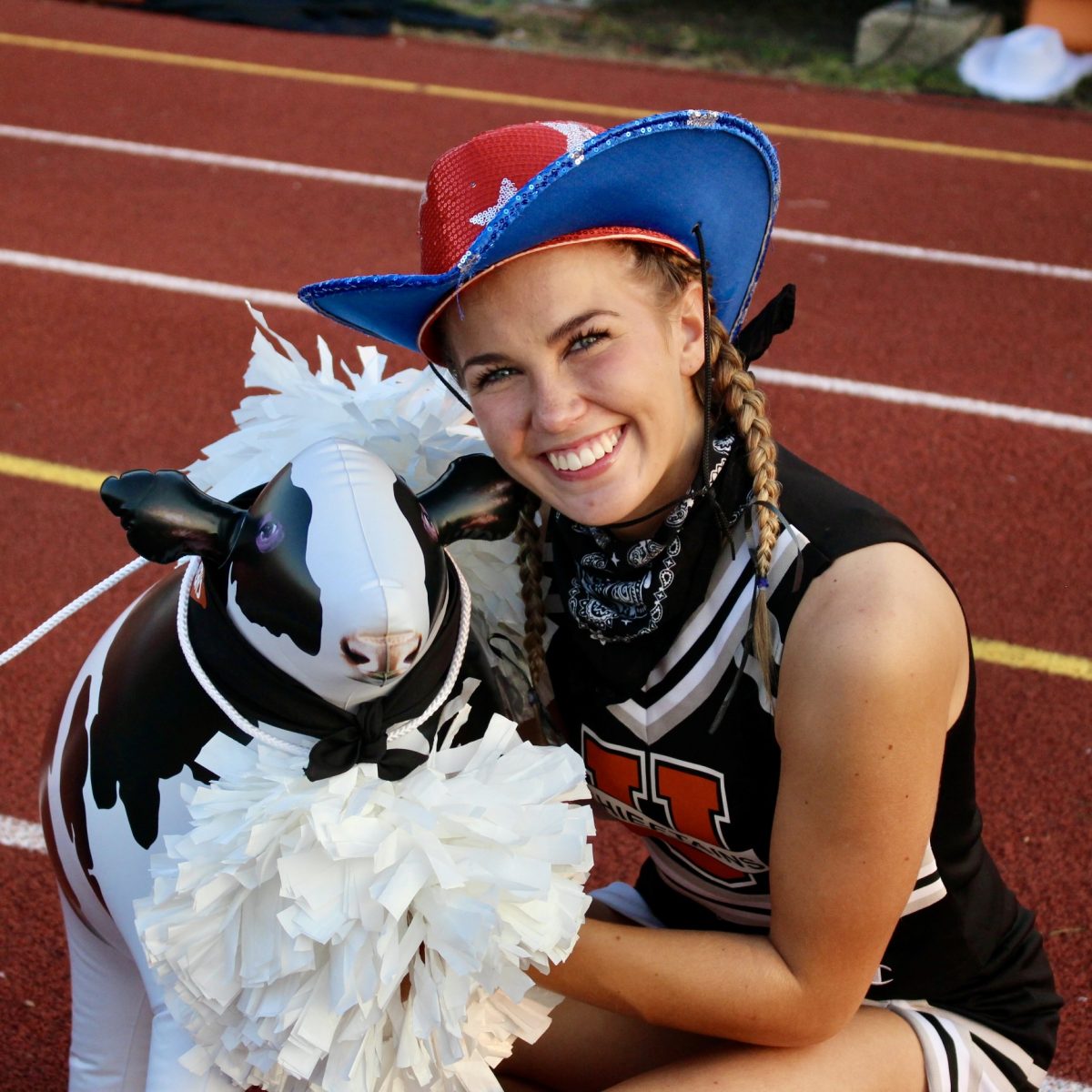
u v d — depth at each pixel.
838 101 8.29
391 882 1.22
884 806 1.41
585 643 1.55
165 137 7.08
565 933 1.33
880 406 4.59
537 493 1.48
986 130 7.82
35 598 3.49
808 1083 1.54
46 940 2.48
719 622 1.48
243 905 1.28
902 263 5.84
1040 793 2.88
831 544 1.44
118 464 4.13
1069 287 5.66
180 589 1.46
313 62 8.59
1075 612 3.53
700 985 1.50
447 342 1.49
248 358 4.80
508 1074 1.80
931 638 1.40
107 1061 1.71
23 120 7.23
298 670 1.29
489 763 1.35
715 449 1.49
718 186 1.45
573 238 1.37
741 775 1.52
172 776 1.37
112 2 9.53
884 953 1.60
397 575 1.25
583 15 9.98
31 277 5.39
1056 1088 2.20
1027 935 1.74
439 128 7.46
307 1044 1.26
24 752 2.95
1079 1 8.78
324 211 6.20
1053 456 4.29
